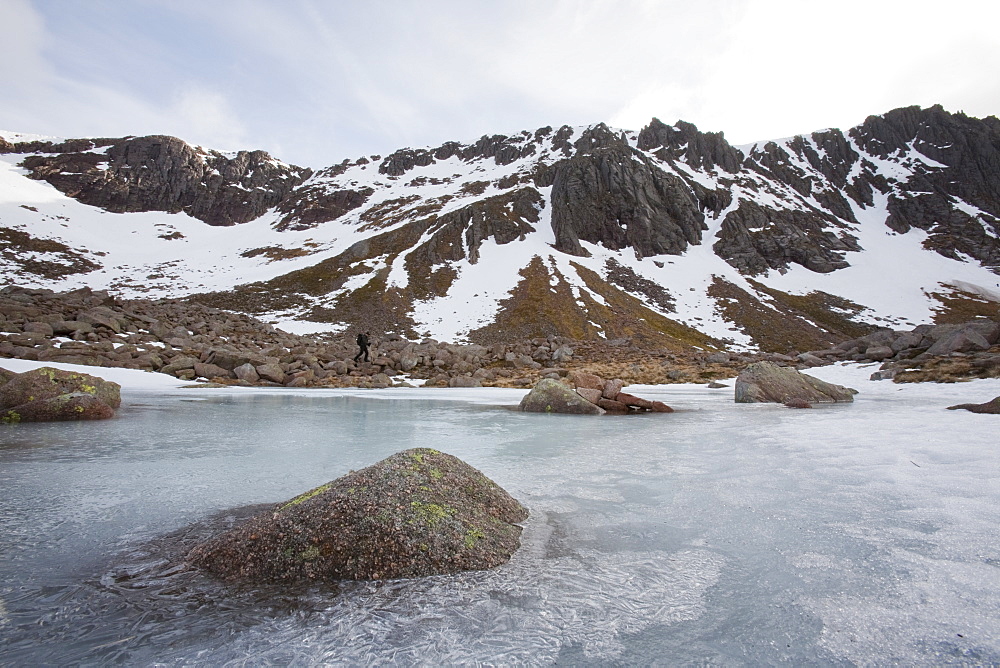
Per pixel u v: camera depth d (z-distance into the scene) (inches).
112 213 4852.4
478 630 84.9
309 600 96.9
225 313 1581.0
